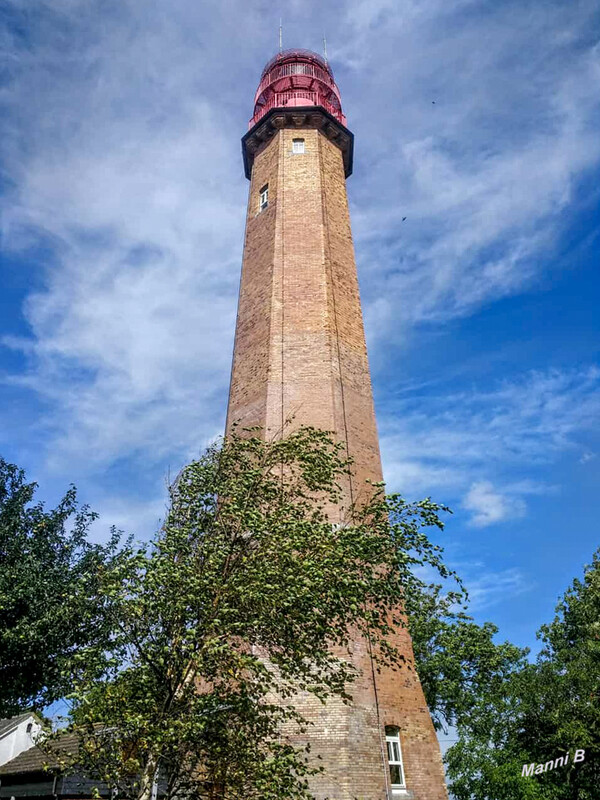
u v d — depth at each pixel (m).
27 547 15.93
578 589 33.47
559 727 23.75
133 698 9.50
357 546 10.86
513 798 22.25
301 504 11.95
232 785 9.51
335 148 28.83
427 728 16.22
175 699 9.69
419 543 11.33
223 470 12.65
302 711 14.74
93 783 18.14
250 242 25.94
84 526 17.19
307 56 32.03
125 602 9.99
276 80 31.11
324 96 30.78
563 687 24.92
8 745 33.41
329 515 17.61
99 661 9.68
